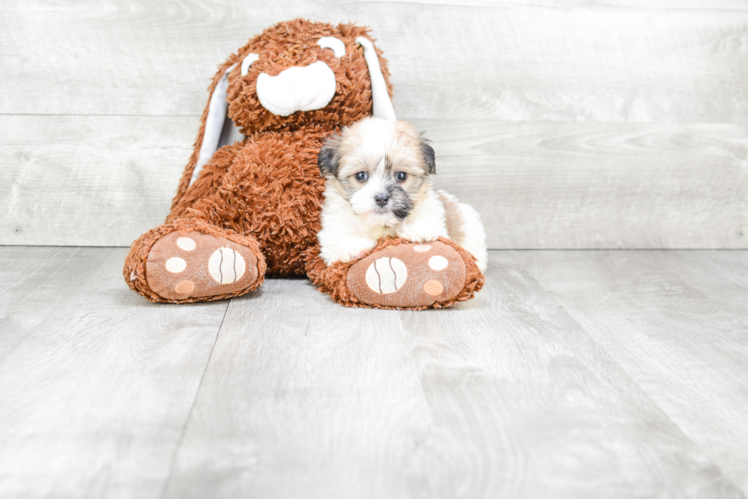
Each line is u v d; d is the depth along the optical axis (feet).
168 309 4.73
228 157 5.49
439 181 6.65
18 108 6.24
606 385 3.69
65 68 6.19
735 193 6.93
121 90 6.27
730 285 5.75
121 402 3.34
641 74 6.66
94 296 5.00
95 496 2.61
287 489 2.69
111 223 6.55
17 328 4.30
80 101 6.26
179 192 5.86
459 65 6.45
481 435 3.12
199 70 6.28
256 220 5.23
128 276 4.65
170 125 6.38
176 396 3.42
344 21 6.29
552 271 6.07
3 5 6.01
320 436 3.08
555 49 6.52
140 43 6.19
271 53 5.25
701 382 3.76
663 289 5.57
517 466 2.89
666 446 3.08
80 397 3.38
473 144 6.61
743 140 6.91
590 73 6.61
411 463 2.89
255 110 5.33
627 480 2.82
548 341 4.31
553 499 2.68
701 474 2.87
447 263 4.69
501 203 6.77
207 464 2.84
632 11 6.53
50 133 6.30
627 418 3.33
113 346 4.03
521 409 3.38
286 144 5.32
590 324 4.66
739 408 3.47
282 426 3.15
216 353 3.96
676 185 6.93
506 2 6.39
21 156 6.32
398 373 3.75
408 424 3.20
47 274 5.58
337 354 3.99
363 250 4.81
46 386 3.50
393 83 6.43
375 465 2.87
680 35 6.63
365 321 4.57
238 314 4.65
